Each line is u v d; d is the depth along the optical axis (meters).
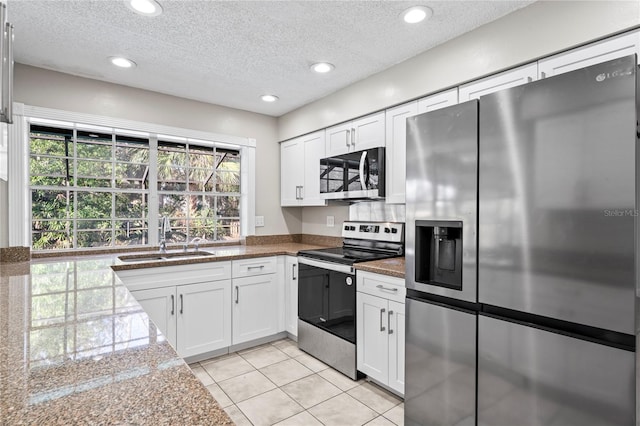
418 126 1.85
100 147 3.04
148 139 3.25
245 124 3.75
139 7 1.90
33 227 2.75
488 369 1.54
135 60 2.55
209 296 2.88
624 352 1.16
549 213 1.33
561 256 1.30
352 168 2.90
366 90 2.86
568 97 1.28
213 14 1.97
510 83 1.97
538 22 1.82
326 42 2.29
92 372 0.78
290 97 3.34
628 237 1.14
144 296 2.57
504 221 1.47
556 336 1.32
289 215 4.09
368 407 2.18
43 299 1.44
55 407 0.63
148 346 0.94
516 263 1.43
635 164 1.13
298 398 2.29
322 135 3.37
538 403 1.37
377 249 3.06
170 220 3.40
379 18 2.01
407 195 1.92
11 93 1.08
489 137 1.53
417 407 1.85
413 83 2.48
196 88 3.10
